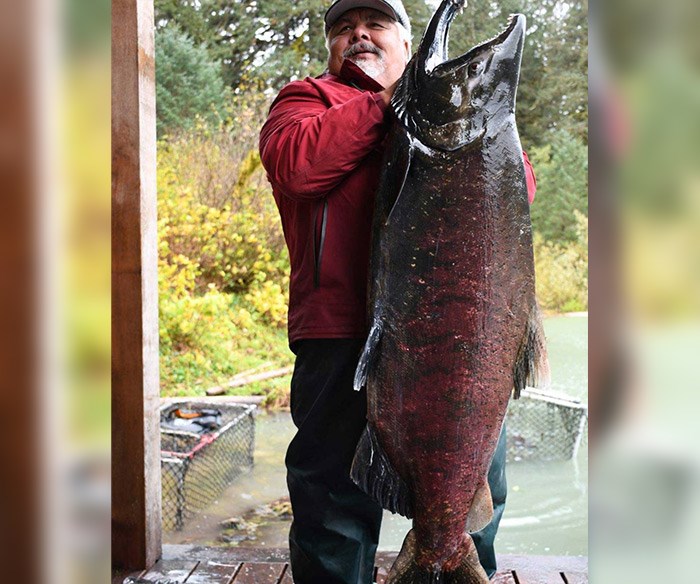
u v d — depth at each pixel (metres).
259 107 10.46
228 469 5.40
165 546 3.22
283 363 8.76
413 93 1.76
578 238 11.22
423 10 9.88
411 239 1.73
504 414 1.78
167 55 10.33
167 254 9.18
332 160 1.86
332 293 2.02
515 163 1.71
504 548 4.30
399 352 1.76
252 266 9.55
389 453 1.82
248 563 3.02
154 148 3.05
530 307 1.74
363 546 2.13
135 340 2.94
